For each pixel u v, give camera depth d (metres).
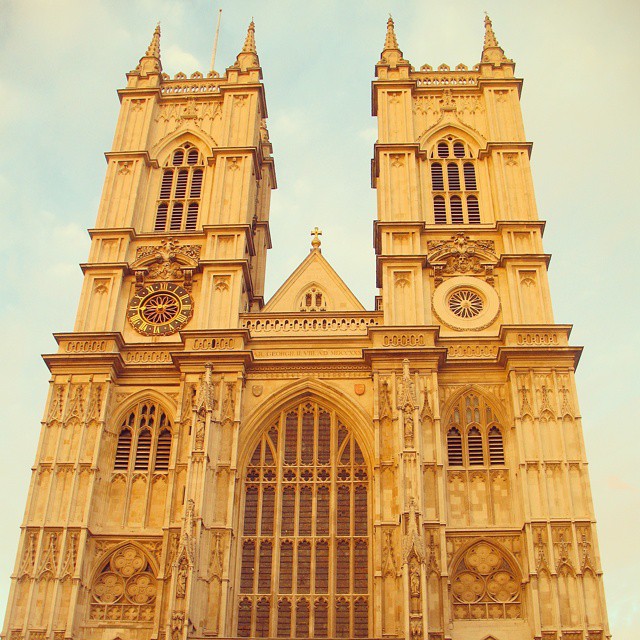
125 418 52.84
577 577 44.81
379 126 64.81
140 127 66.00
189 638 42.72
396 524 46.84
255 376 53.34
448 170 63.28
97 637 45.84
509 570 46.75
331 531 48.53
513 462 49.75
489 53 69.38
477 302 56.34
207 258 58.28
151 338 55.84
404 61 69.06
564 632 43.59
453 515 48.41
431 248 58.59
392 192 61.19
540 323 54.12
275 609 46.53
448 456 50.50
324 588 47.19
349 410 52.00
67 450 50.62
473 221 60.59
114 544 48.31
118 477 50.91
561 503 47.28
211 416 50.16
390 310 55.16
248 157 63.59
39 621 45.34
